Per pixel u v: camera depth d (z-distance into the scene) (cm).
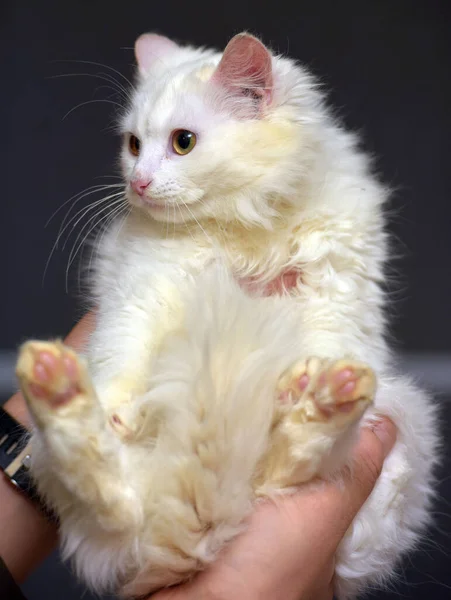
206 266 62
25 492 55
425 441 66
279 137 63
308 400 51
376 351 64
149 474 51
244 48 63
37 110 116
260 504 53
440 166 119
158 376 53
